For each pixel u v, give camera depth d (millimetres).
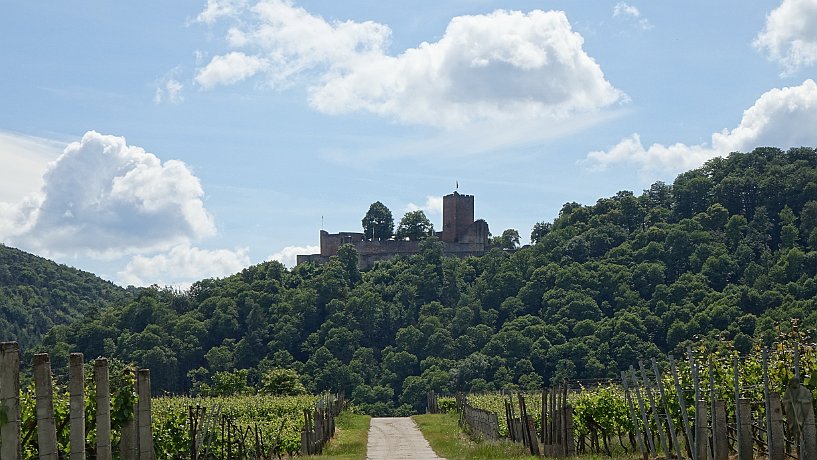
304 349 114438
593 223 142875
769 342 67750
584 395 27062
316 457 27641
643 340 93375
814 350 19844
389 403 102062
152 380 93875
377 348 121438
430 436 40250
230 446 25875
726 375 21156
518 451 26141
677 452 18641
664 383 23531
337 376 104812
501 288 127125
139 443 16172
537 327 103625
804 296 93312
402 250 165875
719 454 17250
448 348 112875
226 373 63188
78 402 13367
